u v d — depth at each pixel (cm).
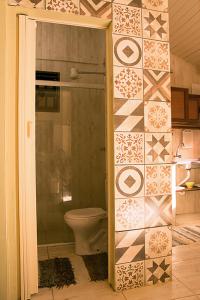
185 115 343
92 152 292
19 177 159
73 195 285
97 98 295
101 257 226
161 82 181
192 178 379
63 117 286
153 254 179
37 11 158
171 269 184
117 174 170
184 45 336
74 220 227
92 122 292
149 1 178
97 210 251
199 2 250
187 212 379
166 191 182
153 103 179
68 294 169
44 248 254
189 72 380
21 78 159
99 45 306
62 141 285
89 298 164
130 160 173
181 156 373
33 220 166
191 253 233
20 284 161
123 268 171
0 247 146
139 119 175
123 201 171
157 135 180
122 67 171
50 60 295
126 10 172
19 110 158
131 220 173
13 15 156
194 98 358
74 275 193
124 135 171
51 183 280
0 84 146
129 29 173
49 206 278
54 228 276
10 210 156
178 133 373
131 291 171
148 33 178
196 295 166
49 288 176
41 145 279
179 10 269
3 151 147
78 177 287
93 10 165
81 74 297
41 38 294
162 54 181
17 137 159
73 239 273
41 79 291
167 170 183
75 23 170
